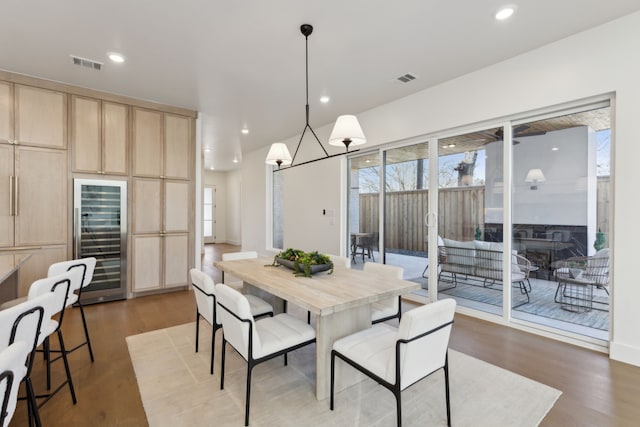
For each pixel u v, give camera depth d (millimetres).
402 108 4047
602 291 2746
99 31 2615
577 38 2631
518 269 3203
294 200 6012
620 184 2434
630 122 2385
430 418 1808
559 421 1776
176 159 4469
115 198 4012
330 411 1873
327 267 2578
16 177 3426
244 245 7922
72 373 2295
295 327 2086
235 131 5688
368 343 1852
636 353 2369
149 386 2131
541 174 3021
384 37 2701
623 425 1740
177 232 4496
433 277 3873
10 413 1035
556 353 2609
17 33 2645
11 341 1243
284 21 2479
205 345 2785
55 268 2271
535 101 2877
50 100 3607
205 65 3223
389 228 4406
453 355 2582
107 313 3609
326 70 3320
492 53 2959
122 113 4059
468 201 3551
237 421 1780
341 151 5023
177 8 2314
